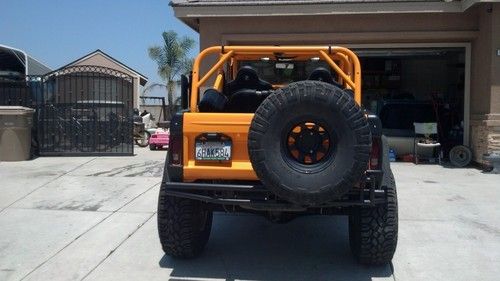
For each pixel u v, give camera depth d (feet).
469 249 19.61
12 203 26.66
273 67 21.98
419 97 63.62
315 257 19.03
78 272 17.38
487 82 39.24
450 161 41.86
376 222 16.43
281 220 17.31
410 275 17.11
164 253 19.22
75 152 44.37
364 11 41.06
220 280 16.71
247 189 15.42
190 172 15.76
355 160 13.99
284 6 41.78
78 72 45.88
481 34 40.75
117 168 37.32
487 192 29.63
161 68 107.96
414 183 32.58
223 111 18.92
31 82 44.80
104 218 23.97
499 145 37.86
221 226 23.15
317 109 14.06
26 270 17.56
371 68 62.80
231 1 42.60
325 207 16.28
